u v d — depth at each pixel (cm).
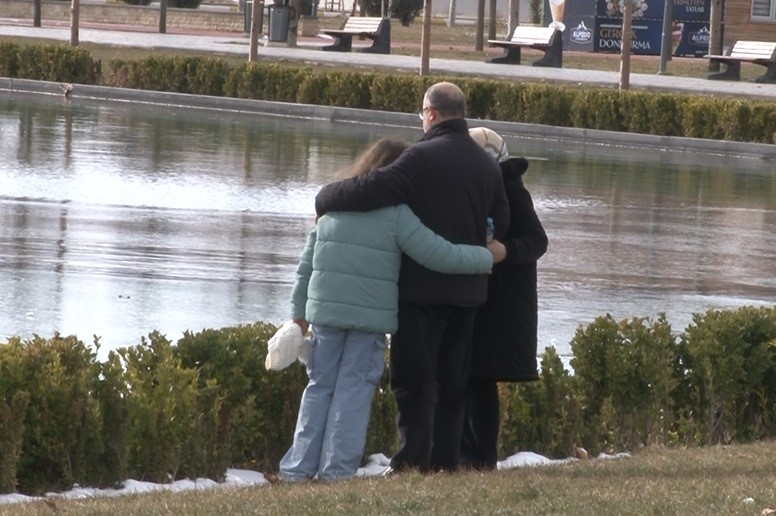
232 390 2088
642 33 14088
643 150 7750
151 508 1614
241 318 3147
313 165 6097
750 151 7681
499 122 8306
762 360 2345
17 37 11819
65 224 4275
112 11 16238
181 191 5128
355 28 12694
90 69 9375
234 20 16025
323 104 8838
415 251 1825
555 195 5603
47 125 7156
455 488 1698
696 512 1528
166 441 1961
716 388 2342
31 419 1897
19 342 2011
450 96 1891
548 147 7681
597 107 8219
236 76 9031
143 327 3008
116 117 7881
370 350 1889
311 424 1908
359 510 1560
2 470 1852
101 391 1945
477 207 1873
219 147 6644
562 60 12375
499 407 2116
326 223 1864
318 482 1834
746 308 2470
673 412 2372
